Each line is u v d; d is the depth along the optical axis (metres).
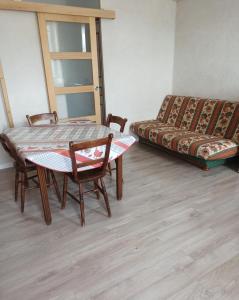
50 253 1.78
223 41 3.52
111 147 2.07
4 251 1.81
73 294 1.45
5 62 3.10
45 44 3.27
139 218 2.16
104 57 3.77
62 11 3.21
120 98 4.14
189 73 4.23
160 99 4.62
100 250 1.79
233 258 1.67
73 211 2.30
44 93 3.48
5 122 3.28
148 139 3.93
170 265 1.63
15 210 2.35
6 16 2.97
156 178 2.95
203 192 2.58
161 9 4.07
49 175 2.78
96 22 3.64
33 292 1.47
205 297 1.40
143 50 4.11
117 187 2.41
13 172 3.26
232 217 2.13
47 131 2.46
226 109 3.35
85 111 3.92
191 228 2.00
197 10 3.83
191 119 3.83
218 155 2.93
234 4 3.27
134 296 1.42
